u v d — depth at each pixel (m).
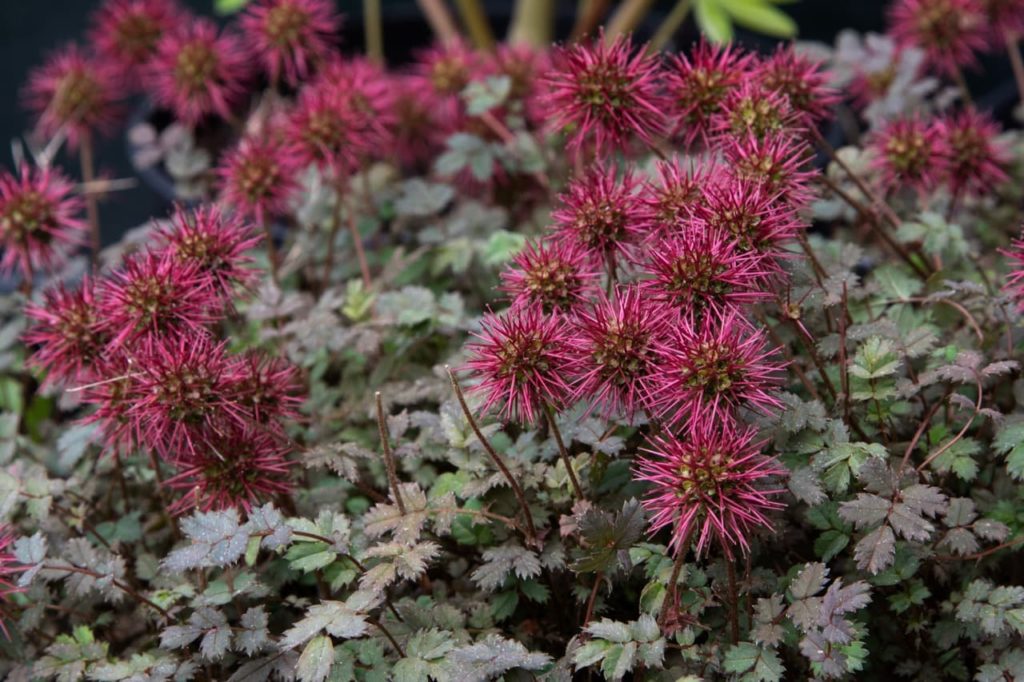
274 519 0.44
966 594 0.45
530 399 0.43
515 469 0.46
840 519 0.45
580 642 0.45
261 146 0.55
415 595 0.48
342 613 0.43
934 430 0.47
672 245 0.43
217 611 0.45
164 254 0.48
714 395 0.42
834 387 0.47
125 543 0.51
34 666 0.46
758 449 0.42
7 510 0.48
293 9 0.60
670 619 0.44
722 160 0.48
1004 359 0.47
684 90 0.49
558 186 0.59
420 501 0.45
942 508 0.43
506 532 0.46
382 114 0.59
